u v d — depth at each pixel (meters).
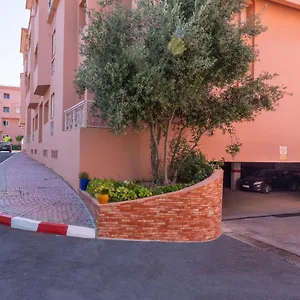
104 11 8.23
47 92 18.17
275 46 12.30
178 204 6.78
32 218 6.84
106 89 6.92
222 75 7.44
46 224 6.44
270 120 12.12
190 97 7.35
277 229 9.46
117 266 5.03
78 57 12.94
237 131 11.48
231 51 7.15
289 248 7.43
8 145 45.53
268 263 5.89
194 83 7.07
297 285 4.84
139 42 7.03
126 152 9.48
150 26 7.03
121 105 6.76
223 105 8.26
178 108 8.17
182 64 6.72
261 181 17.05
